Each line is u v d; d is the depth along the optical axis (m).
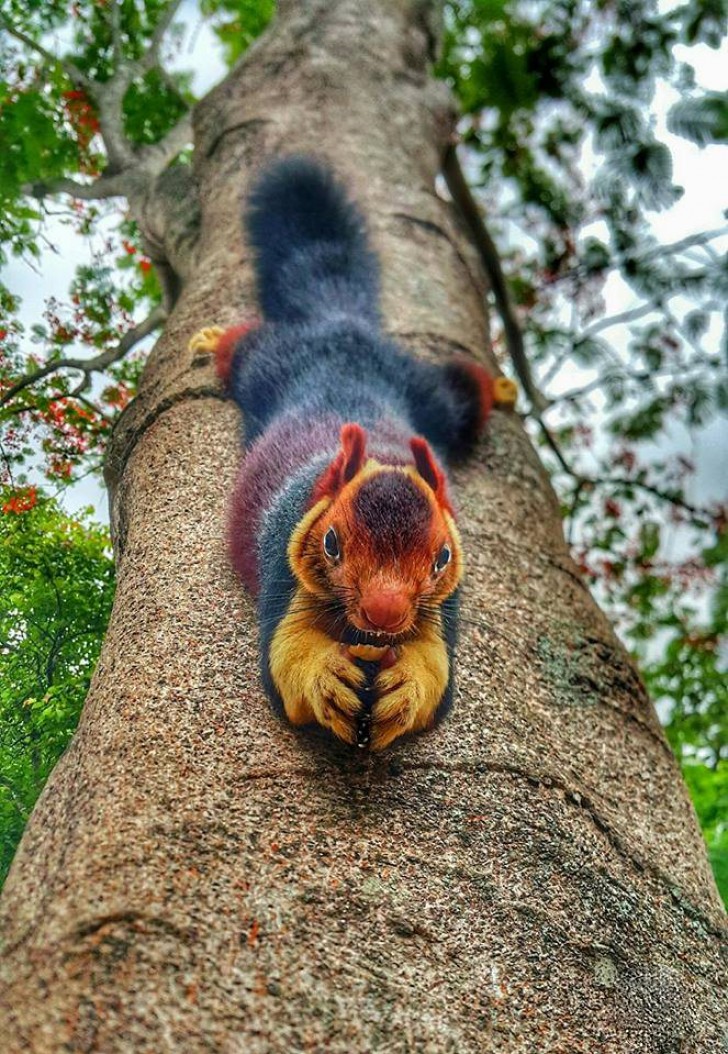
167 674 0.37
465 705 0.38
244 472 0.45
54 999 0.25
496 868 0.32
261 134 0.83
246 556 0.41
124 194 0.97
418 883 0.31
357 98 0.88
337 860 0.31
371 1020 0.27
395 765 0.34
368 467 0.34
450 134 0.95
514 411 0.62
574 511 1.07
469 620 0.43
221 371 0.55
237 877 0.29
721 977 0.35
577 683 0.43
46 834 0.32
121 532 0.50
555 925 0.32
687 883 0.38
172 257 0.83
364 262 0.66
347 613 0.33
